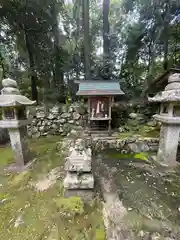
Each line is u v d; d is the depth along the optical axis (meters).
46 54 4.31
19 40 4.11
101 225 1.21
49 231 1.16
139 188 1.77
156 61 4.96
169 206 1.46
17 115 2.06
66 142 3.13
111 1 4.93
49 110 4.02
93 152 2.97
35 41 4.13
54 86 4.57
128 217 1.30
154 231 1.16
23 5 3.50
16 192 1.67
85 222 1.24
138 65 4.98
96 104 3.28
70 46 4.90
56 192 1.66
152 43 4.74
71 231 1.15
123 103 4.30
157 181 1.92
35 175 2.03
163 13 4.39
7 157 2.63
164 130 2.28
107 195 1.63
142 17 4.62
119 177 2.03
